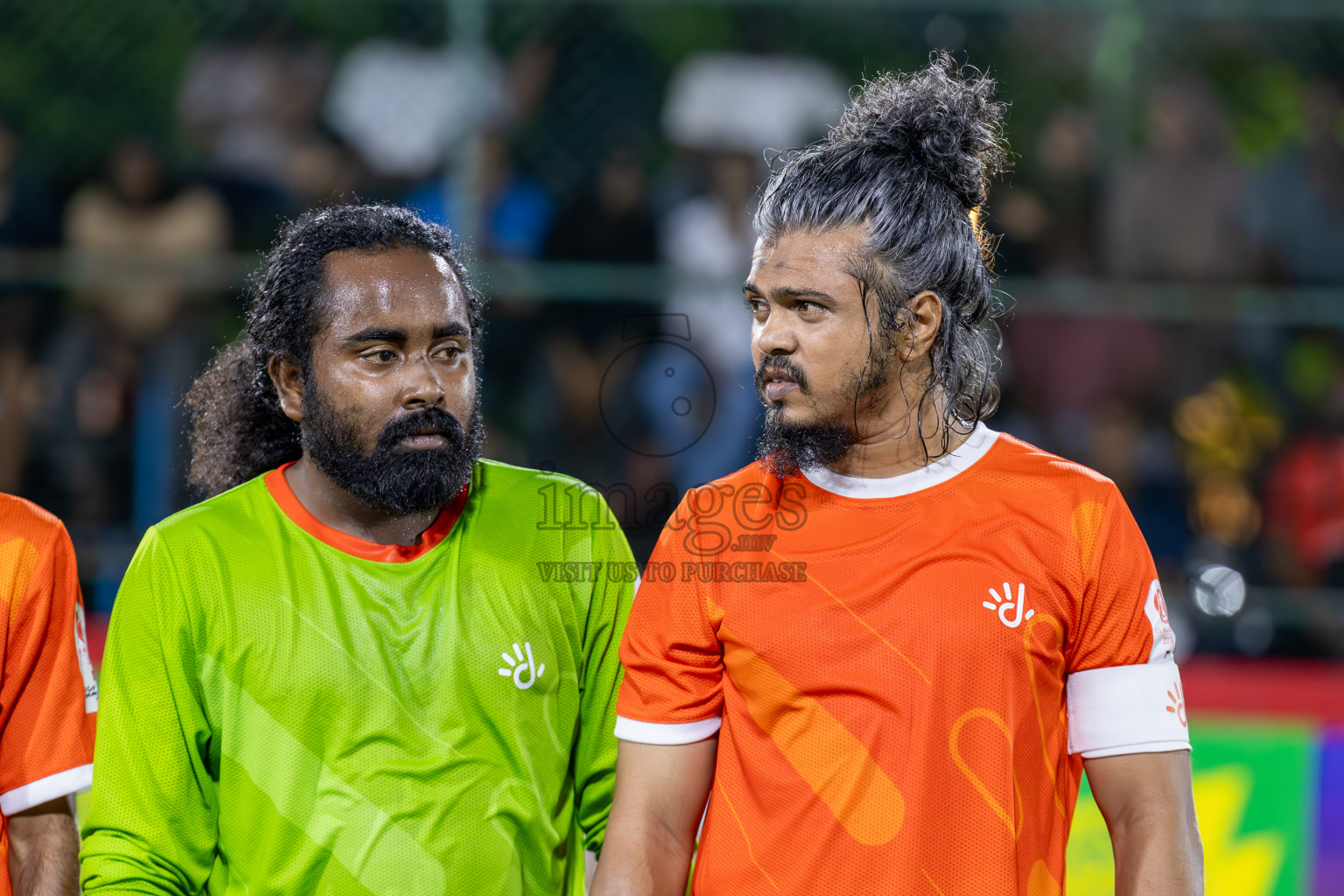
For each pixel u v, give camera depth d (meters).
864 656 6.12
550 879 6.84
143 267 15.33
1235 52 16.56
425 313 6.52
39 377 15.40
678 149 16.92
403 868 6.49
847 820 6.03
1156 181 16.61
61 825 7.28
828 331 6.21
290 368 6.93
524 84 16.56
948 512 6.27
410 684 6.63
